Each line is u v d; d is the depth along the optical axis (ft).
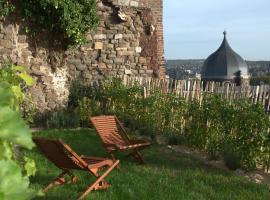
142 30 52.95
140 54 52.90
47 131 39.29
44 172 24.86
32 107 41.06
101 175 22.17
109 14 51.47
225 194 21.91
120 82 47.67
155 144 34.73
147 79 45.80
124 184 22.88
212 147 30.04
